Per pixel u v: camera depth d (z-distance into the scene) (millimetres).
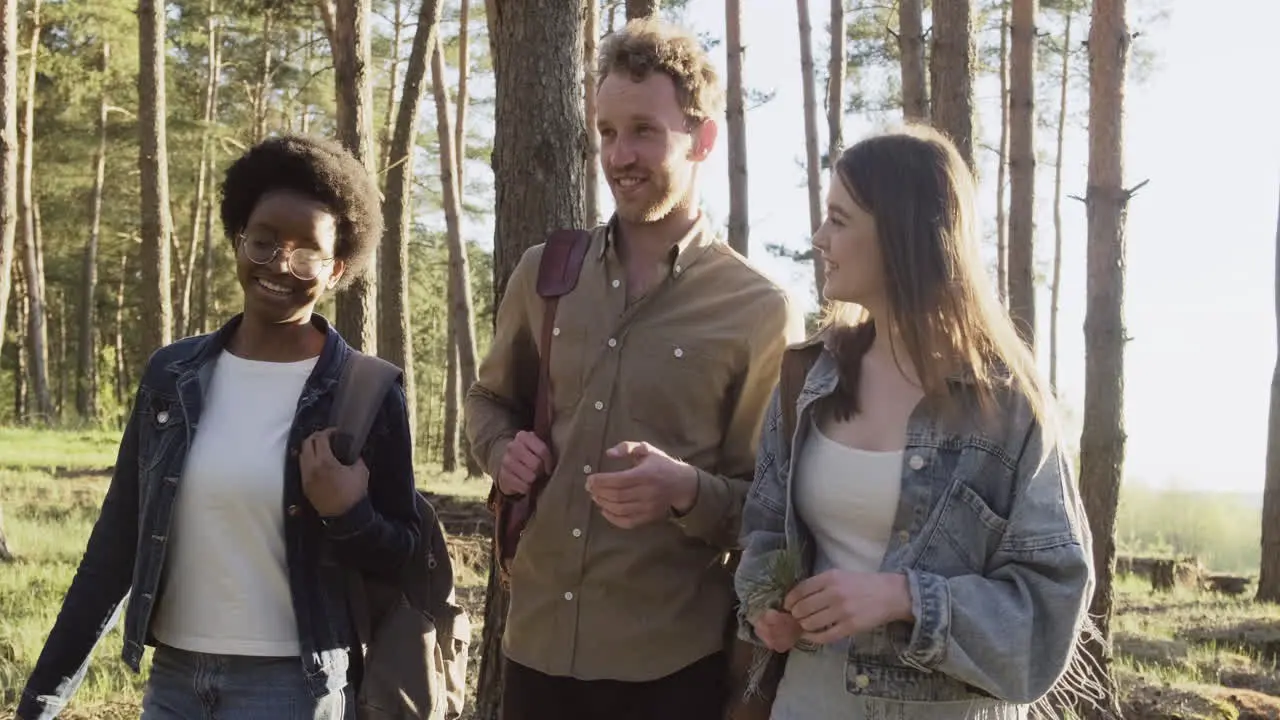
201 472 2602
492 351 3234
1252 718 6633
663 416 2902
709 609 2924
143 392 2723
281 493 2605
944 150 2371
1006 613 2176
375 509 2760
